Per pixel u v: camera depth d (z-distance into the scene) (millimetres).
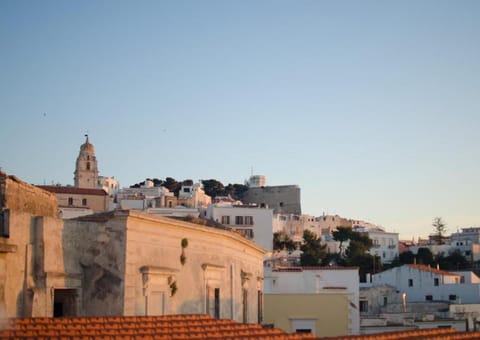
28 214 17641
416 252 167875
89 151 150750
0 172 18594
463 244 172375
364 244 154375
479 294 86938
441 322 55312
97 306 19219
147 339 15273
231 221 128625
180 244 23031
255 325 19953
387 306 79562
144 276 20281
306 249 140375
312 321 42344
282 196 192750
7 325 14867
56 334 14805
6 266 16453
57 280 18094
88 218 20156
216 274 26250
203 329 17625
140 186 185750
